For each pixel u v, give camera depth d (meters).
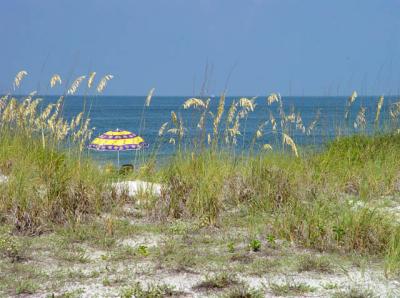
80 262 7.02
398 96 15.47
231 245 7.55
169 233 8.44
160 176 11.01
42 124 12.05
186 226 8.64
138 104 162.88
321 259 7.11
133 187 10.80
